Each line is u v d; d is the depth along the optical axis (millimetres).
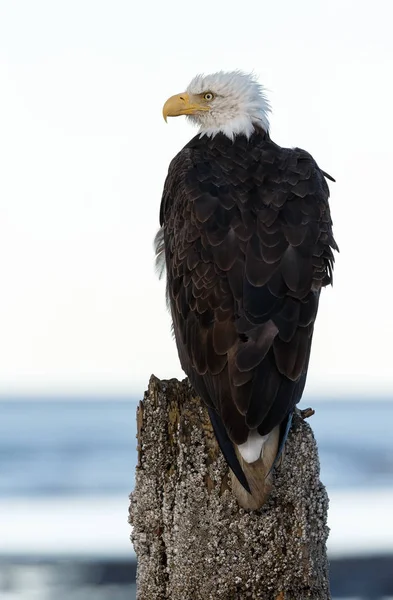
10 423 88250
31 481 53625
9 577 27734
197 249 10859
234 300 10273
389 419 98875
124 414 99875
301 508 9500
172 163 12836
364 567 28141
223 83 13531
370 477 55375
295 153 12250
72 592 26688
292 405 9727
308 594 9438
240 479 9320
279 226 10727
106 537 31500
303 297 10219
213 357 10031
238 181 11508
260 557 9375
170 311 12016
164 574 9750
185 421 9789
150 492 9844
